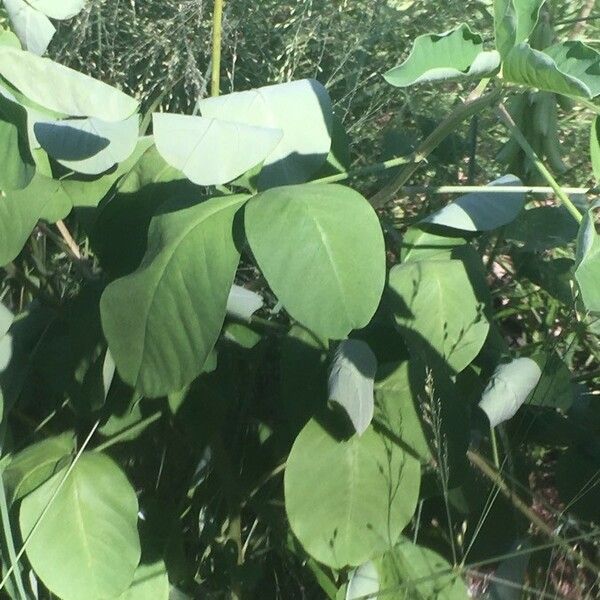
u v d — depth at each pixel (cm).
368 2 242
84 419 124
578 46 93
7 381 121
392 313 120
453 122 113
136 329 100
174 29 235
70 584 106
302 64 233
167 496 133
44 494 109
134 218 117
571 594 132
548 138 142
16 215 113
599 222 144
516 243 162
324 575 122
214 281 98
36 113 112
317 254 94
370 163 210
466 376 130
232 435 135
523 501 136
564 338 145
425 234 129
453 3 238
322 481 111
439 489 120
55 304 134
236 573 127
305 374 119
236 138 105
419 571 117
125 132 112
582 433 139
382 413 115
